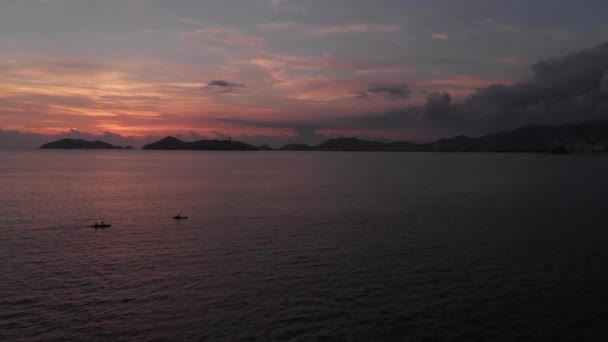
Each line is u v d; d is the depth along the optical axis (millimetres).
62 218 57125
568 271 33625
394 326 24453
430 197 79500
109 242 43594
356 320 25156
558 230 48375
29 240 44406
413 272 33375
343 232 47750
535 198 77250
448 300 28016
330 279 31859
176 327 24312
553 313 26156
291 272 33469
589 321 25141
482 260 36531
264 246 41594
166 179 124312
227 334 23500
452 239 44125
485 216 57906
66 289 30000
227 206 68312
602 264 35406
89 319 25359
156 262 36406
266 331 23828
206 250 40219
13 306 27125
